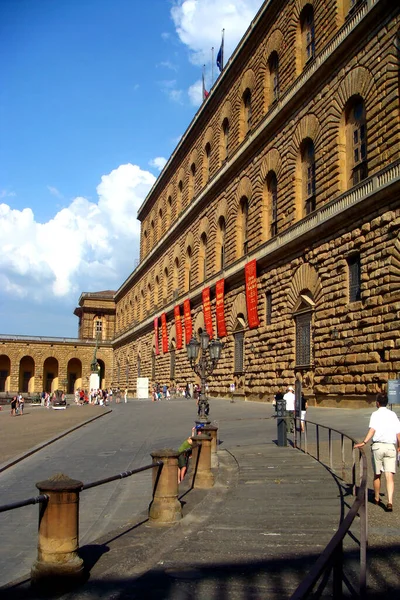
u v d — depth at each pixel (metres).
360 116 27.20
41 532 7.25
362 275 25.16
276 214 36.19
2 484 14.62
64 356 97.31
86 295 107.38
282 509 10.22
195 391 48.38
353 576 6.87
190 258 56.44
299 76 32.50
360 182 25.45
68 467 16.77
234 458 15.92
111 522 10.92
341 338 26.73
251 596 6.58
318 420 21.92
